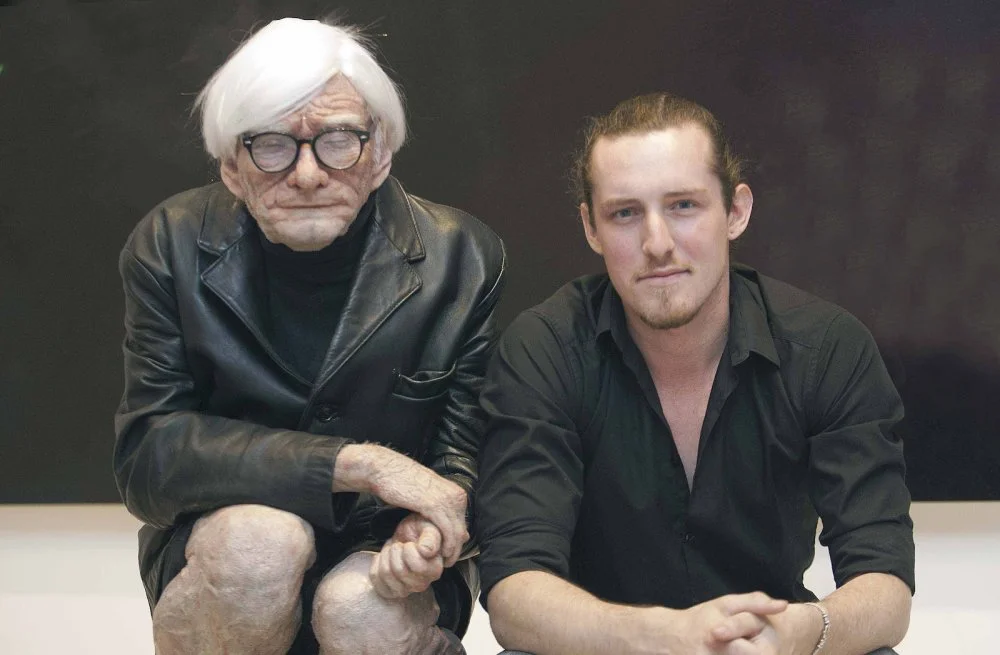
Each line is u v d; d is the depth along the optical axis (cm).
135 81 388
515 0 377
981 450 374
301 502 194
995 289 368
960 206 367
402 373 214
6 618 332
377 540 211
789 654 174
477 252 224
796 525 215
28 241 398
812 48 367
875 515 198
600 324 210
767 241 376
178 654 196
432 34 380
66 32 388
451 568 216
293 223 200
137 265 215
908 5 362
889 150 368
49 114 392
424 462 222
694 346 207
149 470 203
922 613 322
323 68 196
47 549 390
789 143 372
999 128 363
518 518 197
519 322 217
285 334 217
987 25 360
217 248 213
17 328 402
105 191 393
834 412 205
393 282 214
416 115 384
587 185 208
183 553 201
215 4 384
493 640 317
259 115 195
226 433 202
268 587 188
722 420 209
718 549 213
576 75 377
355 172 202
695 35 371
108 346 399
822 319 209
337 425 213
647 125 199
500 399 210
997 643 302
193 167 389
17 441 406
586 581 221
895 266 372
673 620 174
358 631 190
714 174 199
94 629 323
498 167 383
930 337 373
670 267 197
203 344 211
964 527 390
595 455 213
